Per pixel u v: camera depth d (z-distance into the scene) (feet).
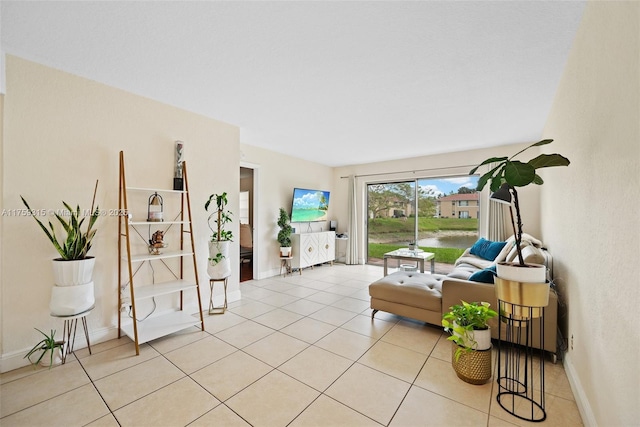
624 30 3.39
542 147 12.26
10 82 6.46
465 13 5.11
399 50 6.30
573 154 6.09
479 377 5.85
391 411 5.15
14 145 6.51
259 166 15.64
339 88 8.22
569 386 5.89
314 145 15.02
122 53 6.48
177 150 9.45
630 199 3.26
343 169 21.30
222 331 8.65
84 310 6.76
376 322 9.41
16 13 5.10
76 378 6.15
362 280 15.46
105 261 7.95
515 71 7.20
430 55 6.50
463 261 12.82
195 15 5.20
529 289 5.12
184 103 9.32
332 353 7.29
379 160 19.03
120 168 7.93
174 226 9.57
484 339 5.97
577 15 5.15
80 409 5.20
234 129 11.54
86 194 7.61
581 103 5.40
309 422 4.87
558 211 7.91
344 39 5.92
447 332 8.55
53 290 6.51
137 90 8.39
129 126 8.46
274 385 5.93
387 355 7.20
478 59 6.66
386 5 4.92
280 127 11.87
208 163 10.58
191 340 8.02
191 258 10.07
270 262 16.47
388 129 12.12
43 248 6.89
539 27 5.50
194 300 10.17
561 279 7.41
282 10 5.06
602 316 4.18
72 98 7.39
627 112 3.33
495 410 5.17
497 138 13.41
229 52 6.43
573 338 5.97
